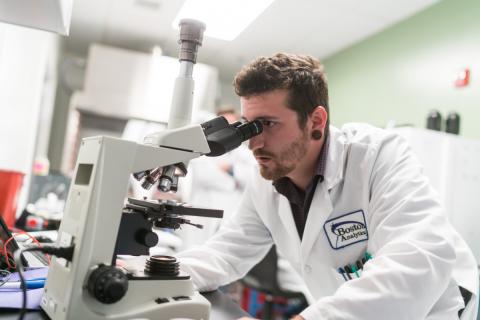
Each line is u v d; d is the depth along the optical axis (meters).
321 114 1.07
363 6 2.89
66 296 0.68
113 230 0.72
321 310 0.75
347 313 0.74
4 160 2.63
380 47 3.27
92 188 0.70
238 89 1.01
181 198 3.23
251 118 0.99
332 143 1.15
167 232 2.11
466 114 2.44
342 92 3.72
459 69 2.51
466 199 2.08
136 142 0.74
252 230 1.32
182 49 0.87
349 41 3.57
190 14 1.91
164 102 4.22
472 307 1.08
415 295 0.76
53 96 4.35
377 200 1.01
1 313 0.74
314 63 1.09
